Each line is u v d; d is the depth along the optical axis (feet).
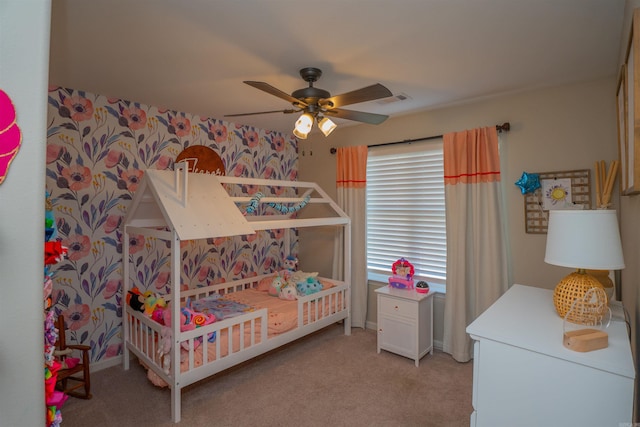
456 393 8.65
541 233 9.37
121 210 10.12
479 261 10.06
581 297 5.04
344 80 8.49
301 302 10.41
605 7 5.41
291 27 5.98
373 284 13.01
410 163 12.07
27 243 2.47
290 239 15.08
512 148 9.83
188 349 7.86
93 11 5.41
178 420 7.56
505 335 4.67
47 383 2.89
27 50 2.48
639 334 4.81
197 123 11.81
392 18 5.71
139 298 9.36
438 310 11.34
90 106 9.47
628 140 5.01
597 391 4.00
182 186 8.44
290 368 9.93
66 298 9.20
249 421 7.57
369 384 9.08
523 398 4.50
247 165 13.44
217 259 12.41
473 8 5.43
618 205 8.04
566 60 7.45
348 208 13.03
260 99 10.01
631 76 4.59
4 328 2.39
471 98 10.13
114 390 8.74
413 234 12.12
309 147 14.94
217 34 6.21
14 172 2.42
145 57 7.14
